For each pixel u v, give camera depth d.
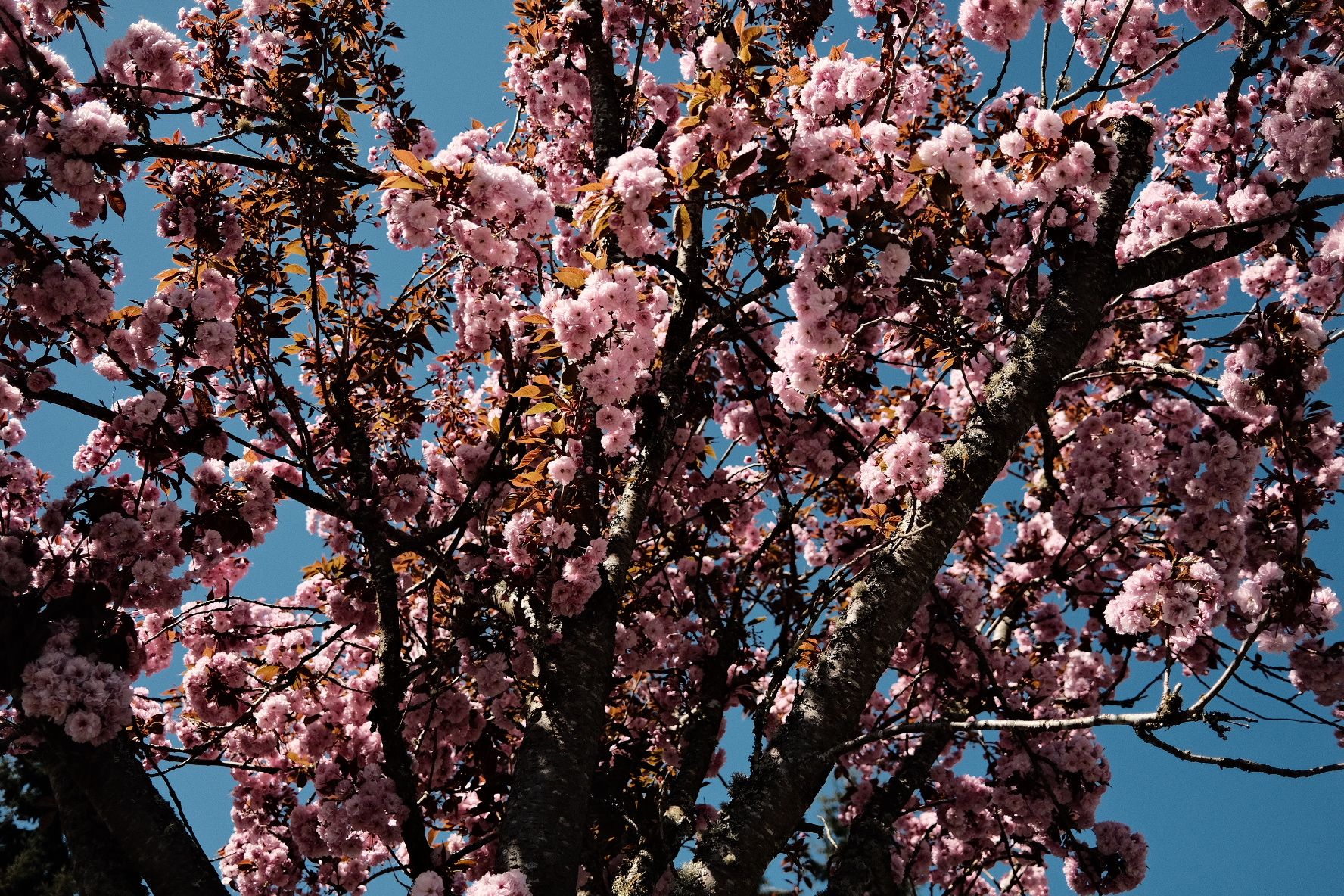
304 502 5.00
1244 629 5.53
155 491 5.16
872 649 4.34
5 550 4.31
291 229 5.69
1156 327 7.55
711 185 4.41
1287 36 5.64
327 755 5.79
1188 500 5.63
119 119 4.29
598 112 6.92
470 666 5.61
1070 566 7.17
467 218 4.07
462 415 7.04
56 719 3.78
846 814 7.21
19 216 4.20
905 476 4.81
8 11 4.15
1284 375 4.79
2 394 4.39
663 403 5.48
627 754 6.07
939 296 5.17
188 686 5.74
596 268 4.36
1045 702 6.20
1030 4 5.48
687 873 3.90
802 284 4.77
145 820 3.84
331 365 5.77
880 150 4.65
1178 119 6.60
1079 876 5.69
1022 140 4.58
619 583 4.88
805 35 6.61
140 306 4.64
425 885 3.68
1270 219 5.23
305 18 5.42
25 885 10.94
